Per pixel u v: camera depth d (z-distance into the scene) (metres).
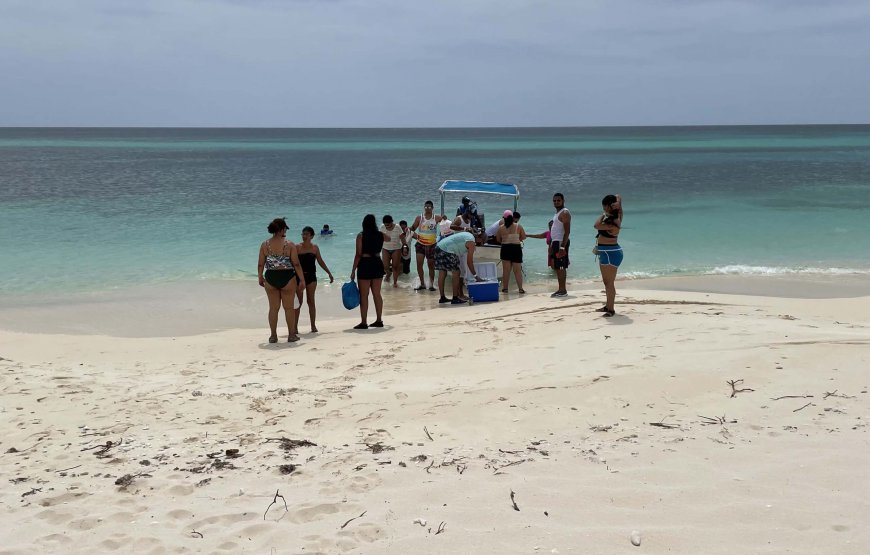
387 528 3.66
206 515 3.93
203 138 159.75
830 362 6.11
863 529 3.41
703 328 7.89
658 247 18.17
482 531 3.58
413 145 110.56
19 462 4.91
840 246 18.00
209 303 12.65
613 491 3.98
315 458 4.78
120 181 39.84
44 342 9.38
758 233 20.17
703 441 4.66
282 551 3.47
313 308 10.06
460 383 6.52
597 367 6.62
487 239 14.91
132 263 16.23
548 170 49.88
